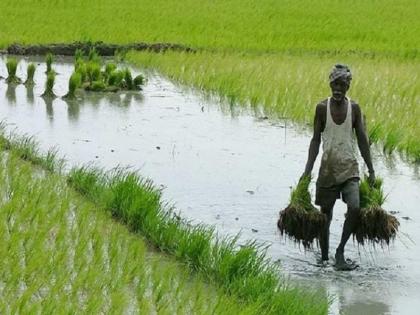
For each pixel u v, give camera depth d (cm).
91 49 3084
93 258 1083
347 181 1212
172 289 1046
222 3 4759
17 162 1533
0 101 2277
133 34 3544
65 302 948
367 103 2178
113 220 1299
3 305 923
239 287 1034
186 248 1163
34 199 1302
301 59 2992
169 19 4022
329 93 2303
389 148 1834
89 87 2480
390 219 1206
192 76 2642
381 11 4672
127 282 1041
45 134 1894
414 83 2447
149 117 2123
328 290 1109
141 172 1611
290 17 4269
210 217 1369
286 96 2272
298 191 1207
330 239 1295
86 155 1717
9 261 1063
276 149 1825
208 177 1595
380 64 2861
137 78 2511
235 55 3053
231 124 2064
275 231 1316
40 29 3569
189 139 1894
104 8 4306
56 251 1111
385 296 1097
